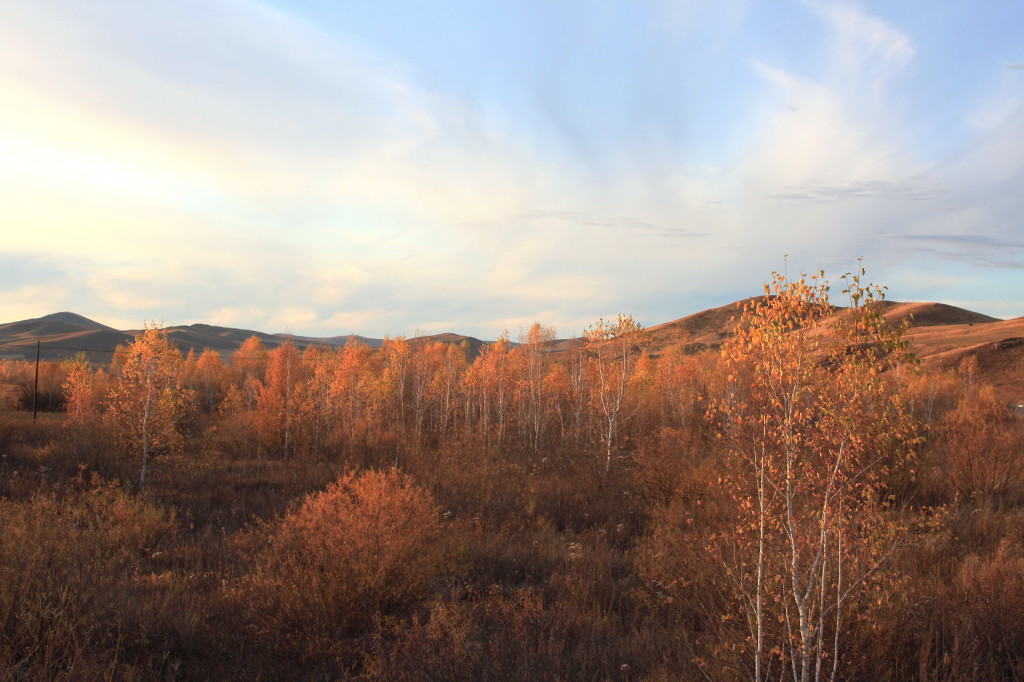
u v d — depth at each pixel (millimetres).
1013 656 5145
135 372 20016
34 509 9445
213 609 6988
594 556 9789
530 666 5035
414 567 7707
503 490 14719
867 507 4910
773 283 5012
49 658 5043
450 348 57188
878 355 4605
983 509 11047
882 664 4871
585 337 23484
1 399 45812
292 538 8328
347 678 5473
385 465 21391
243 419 30156
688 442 16297
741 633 5398
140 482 18328
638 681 5191
